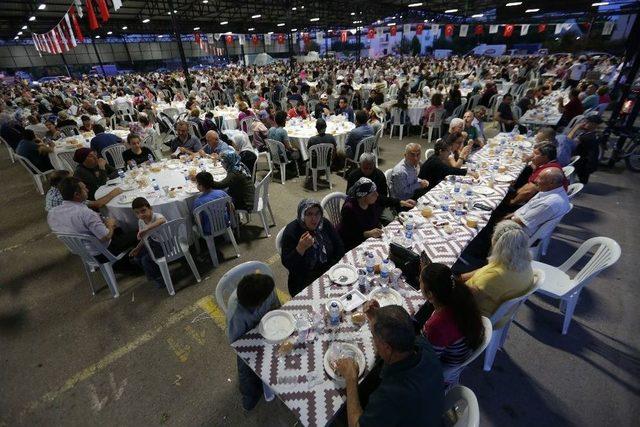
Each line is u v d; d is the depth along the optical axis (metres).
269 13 24.11
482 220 3.01
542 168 3.70
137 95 14.16
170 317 3.10
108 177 5.04
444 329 1.65
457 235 2.77
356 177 3.64
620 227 4.22
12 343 2.90
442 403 1.29
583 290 3.19
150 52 34.62
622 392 2.25
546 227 3.07
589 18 19.30
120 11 18.52
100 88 18.02
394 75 18.17
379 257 2.50
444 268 1.69
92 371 2.59
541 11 17.55
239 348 1.74
